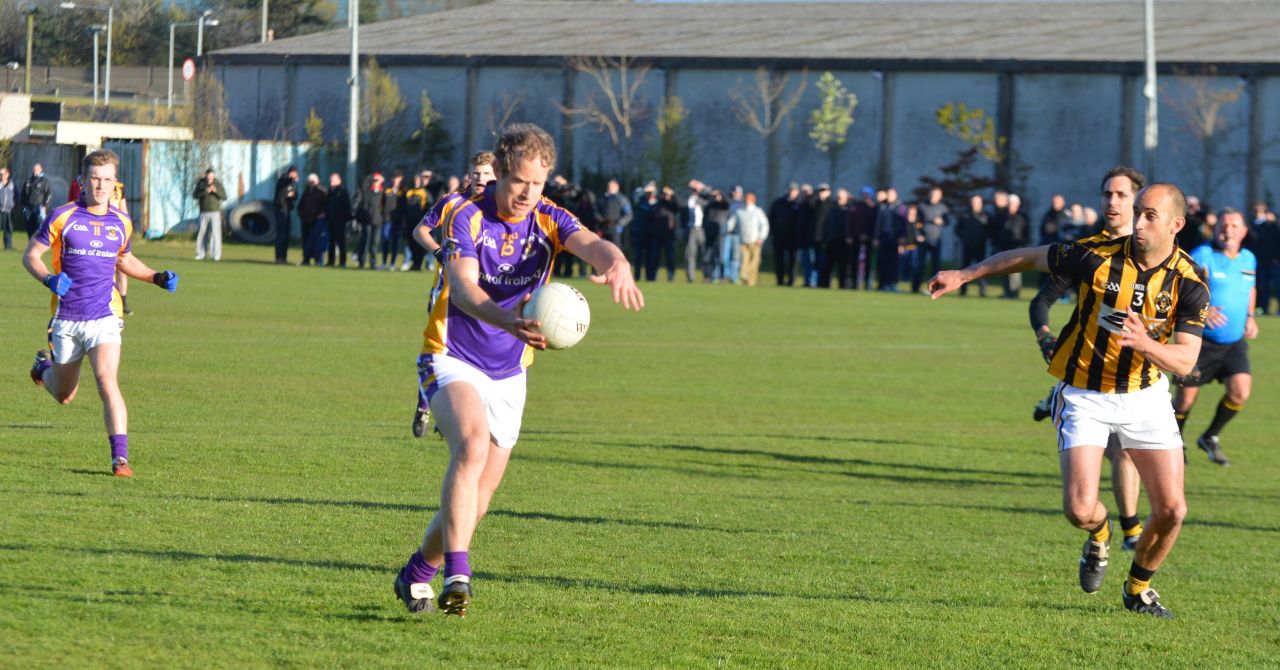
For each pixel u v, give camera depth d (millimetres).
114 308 18297
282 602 11703
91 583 11891
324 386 29250
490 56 96438
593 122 94812
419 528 15508
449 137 97938
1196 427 30781
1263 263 57312
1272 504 21266
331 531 15094
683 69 92375
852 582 14086
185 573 12539
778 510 18375
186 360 32125
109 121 104000
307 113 100500
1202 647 12133
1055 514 19344
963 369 37219
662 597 12836
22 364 29250
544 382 32125
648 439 24625
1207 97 79625
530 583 13148
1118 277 12773
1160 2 104250
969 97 85625
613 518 17062
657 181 91562
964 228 62500
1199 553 16969
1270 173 78875
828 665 10836
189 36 127188
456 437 11062
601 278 10766
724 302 54688
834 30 101438
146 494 16609
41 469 17906
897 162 87625
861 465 23000
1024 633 12266
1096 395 13078
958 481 21953
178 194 86000
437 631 11109
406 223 64562
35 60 118188
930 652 11422
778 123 90062
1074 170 83438
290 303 47062
